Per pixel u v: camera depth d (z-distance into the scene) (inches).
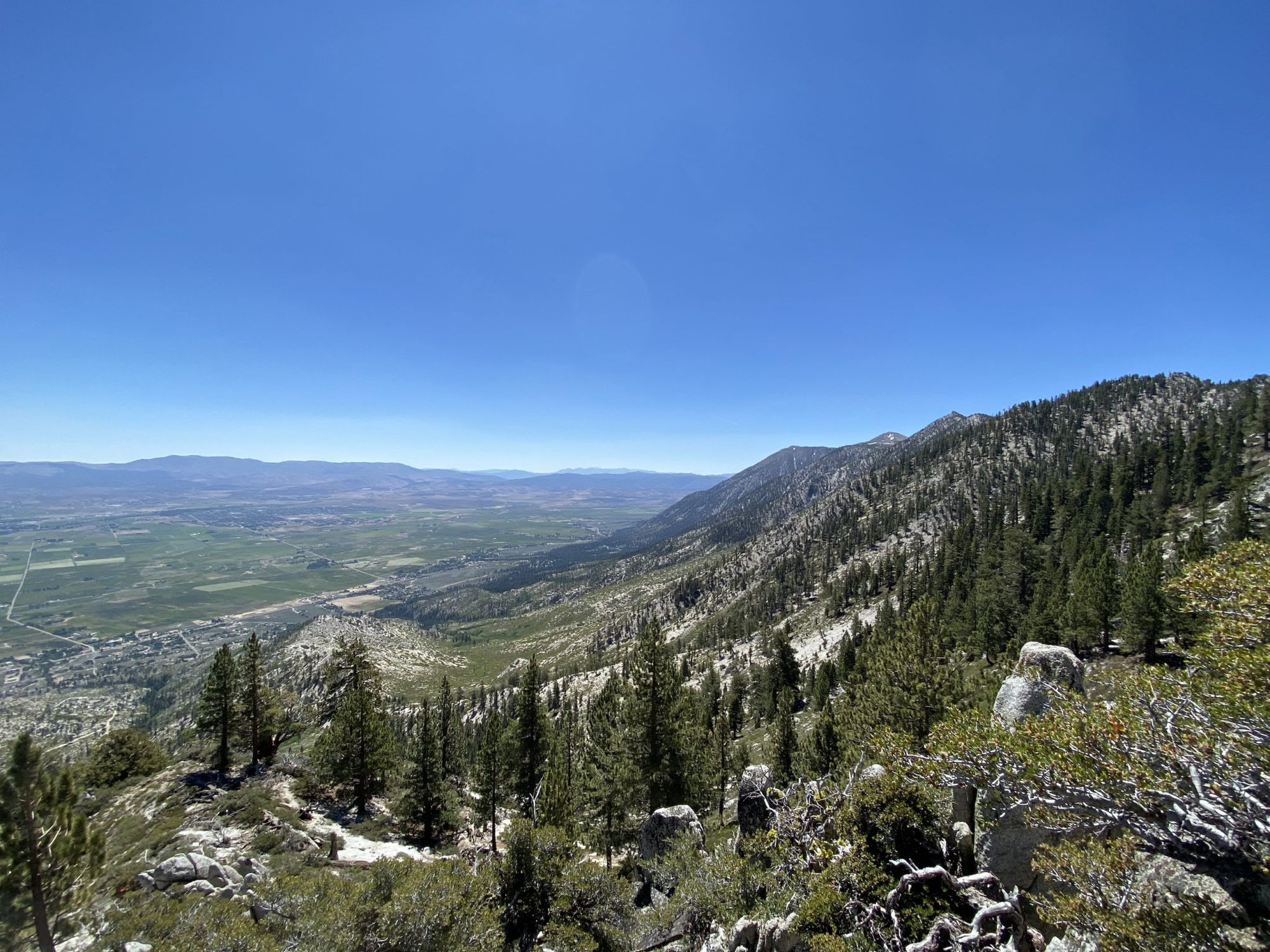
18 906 615.5
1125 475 5123.0
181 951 633.6
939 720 1024.2
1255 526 3257.9
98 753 1732.3
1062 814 422.0
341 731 1609.3
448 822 1552.7
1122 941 331.6
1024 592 3351.4
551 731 1577.3
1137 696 438.9
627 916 777.6
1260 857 324.5
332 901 729.0
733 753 2142.0
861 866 507.5
